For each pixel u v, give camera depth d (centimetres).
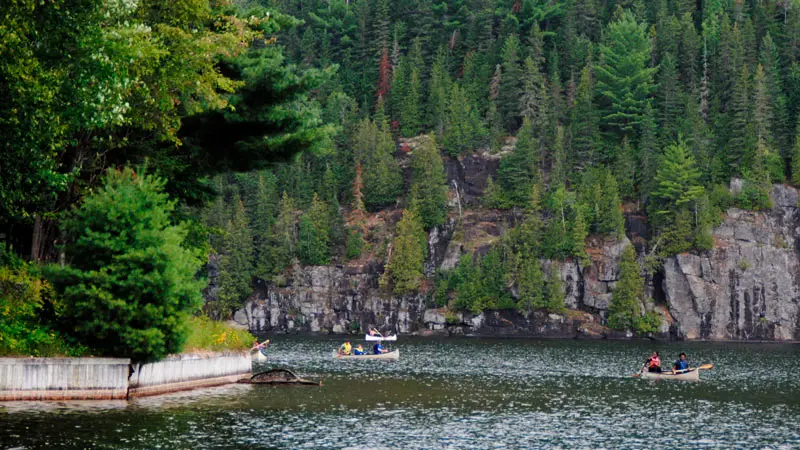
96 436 2616
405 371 5969
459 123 18738
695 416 3644
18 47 2608
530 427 3206
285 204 17262
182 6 3434
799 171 16188
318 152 4328
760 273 15388
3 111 2712
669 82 18250
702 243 15412
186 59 3447
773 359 8744
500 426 3206
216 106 3688
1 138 2802
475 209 17725
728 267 15362
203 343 4178
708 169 16712
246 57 4116
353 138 19012
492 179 18088
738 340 15112
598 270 15662
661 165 16850
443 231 17388
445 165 18400
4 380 3055
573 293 15638
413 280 16262
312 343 11212
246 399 3700
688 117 17700
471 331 15488
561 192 16438
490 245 16638
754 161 16288
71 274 3167
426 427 3116
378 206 18475
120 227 3262
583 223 15850
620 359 8219
